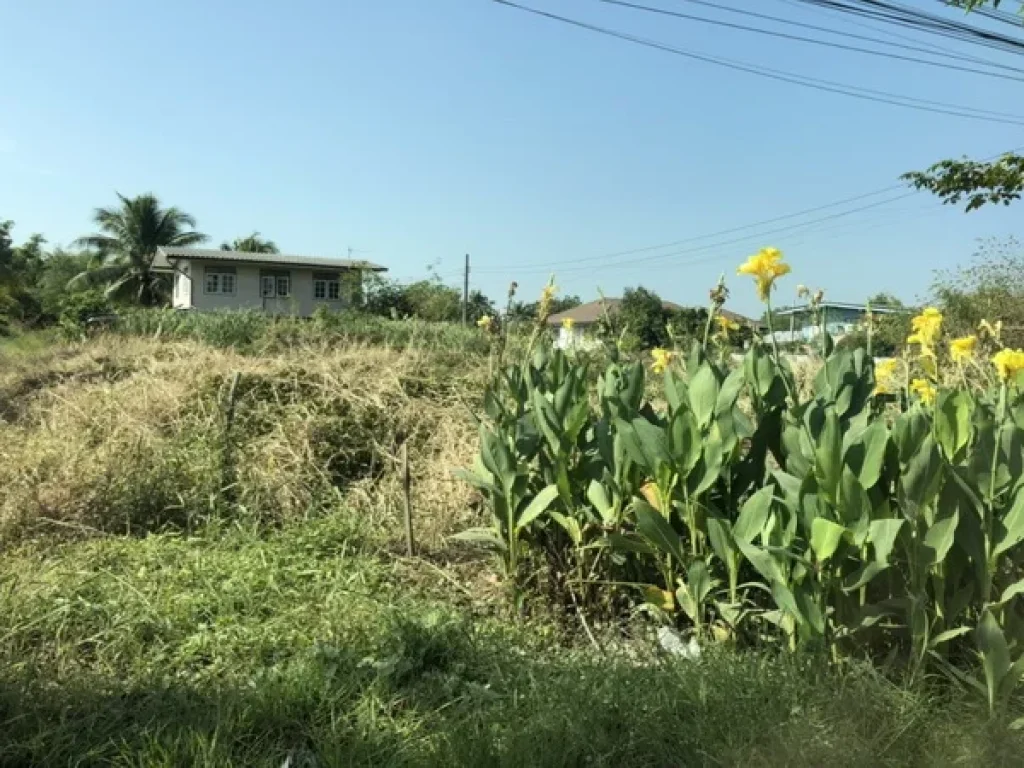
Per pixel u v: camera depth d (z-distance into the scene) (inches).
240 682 133.8
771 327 155.6
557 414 167.9
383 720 121.7
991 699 113.0
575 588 171.0
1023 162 315.0
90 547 199.9
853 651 132.5
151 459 243.6
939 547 120.3
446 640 145.8
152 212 2149.4
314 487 251.0
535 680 131.7
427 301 1562.5
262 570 183.0
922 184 337.1
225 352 407.8
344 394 295.0
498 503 175.9
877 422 127.8
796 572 128.2
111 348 458.9
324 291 1916.8
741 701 119.0
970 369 184.4
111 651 144.6
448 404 298.8
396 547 209.6
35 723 119.3
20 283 1624.0
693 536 149.9
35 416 318.7
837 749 106.6
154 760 108.7
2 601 157.2
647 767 110.1
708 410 148.6
